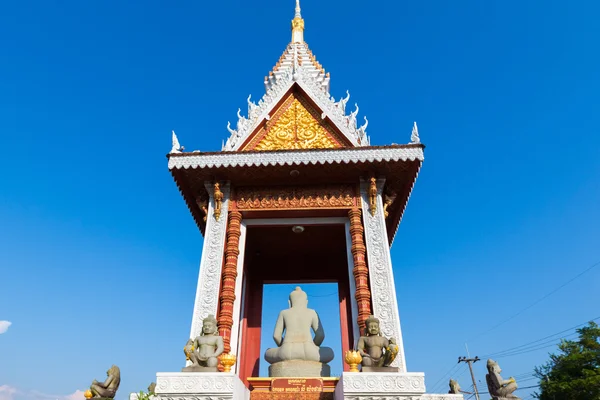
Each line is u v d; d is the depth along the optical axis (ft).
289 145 47.34
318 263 57.41
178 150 42.60
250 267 55.77
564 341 142.51
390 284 37.93
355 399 27.37
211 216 42.55
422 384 27.68
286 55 57.16
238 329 38.88
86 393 36.88
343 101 48.78
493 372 36.19
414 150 40.78
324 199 43.47
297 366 38.14
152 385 37.88
